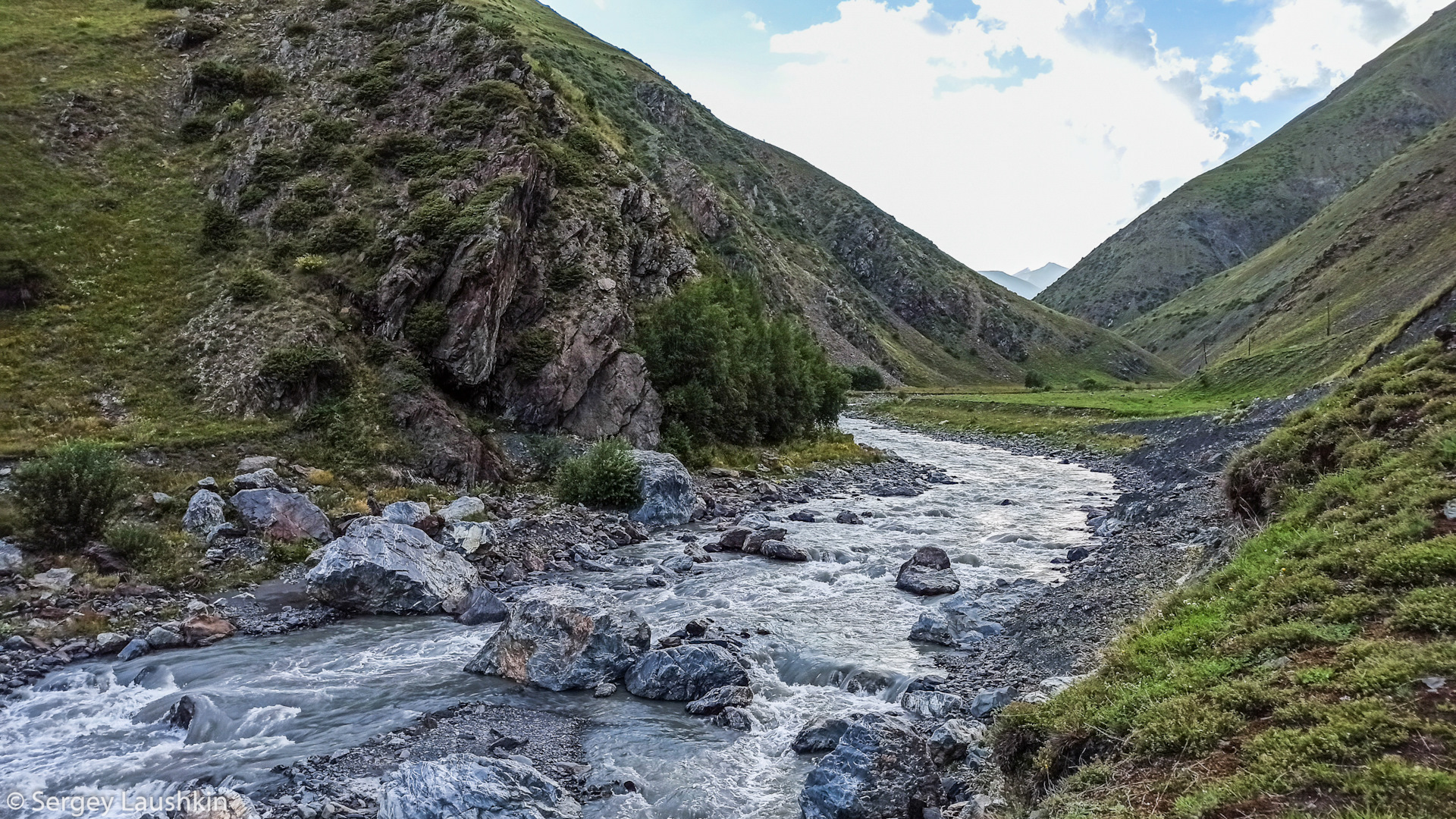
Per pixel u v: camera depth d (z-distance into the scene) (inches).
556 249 1905.8
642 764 557.6
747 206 7859.3
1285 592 517.0
